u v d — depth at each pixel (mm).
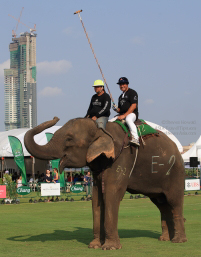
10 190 39594
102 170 14453
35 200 40500
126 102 15617
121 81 15719
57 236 17688
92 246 14570
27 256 13008
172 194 15922
